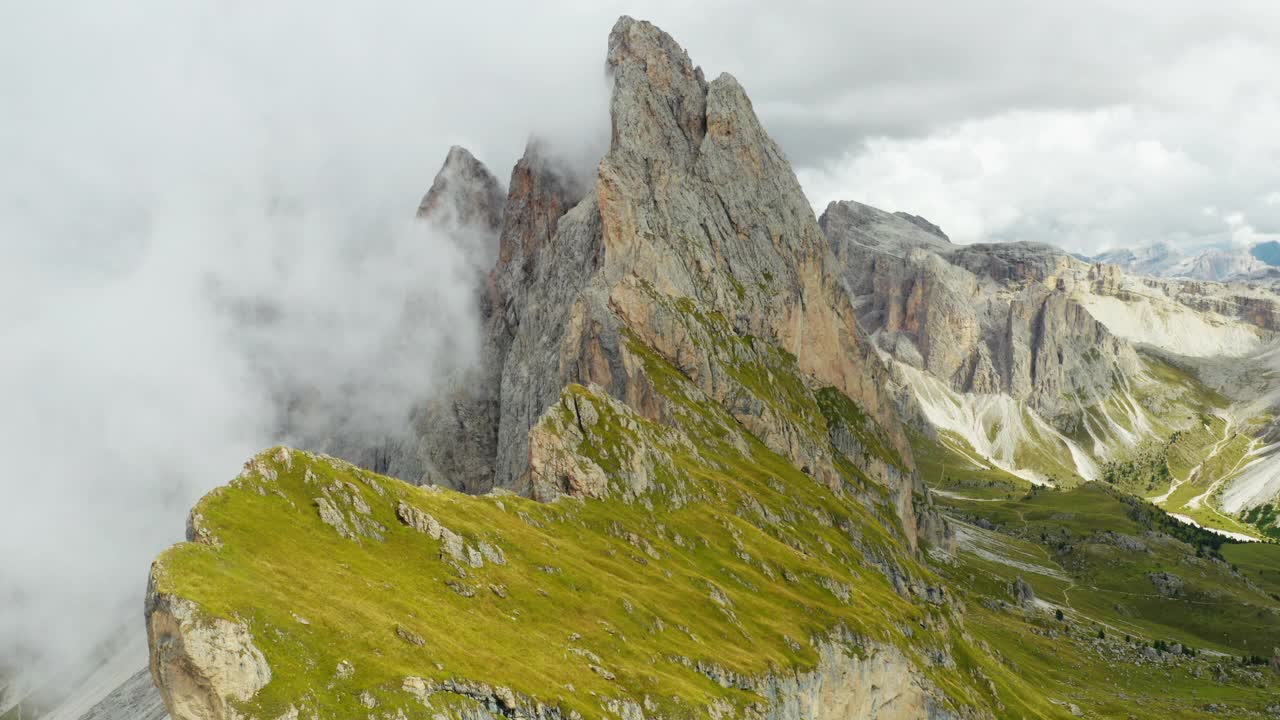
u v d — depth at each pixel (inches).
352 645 3496.6
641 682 4441.4
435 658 3666.3
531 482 6771.7
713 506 7603.4
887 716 6781.5
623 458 7062.0
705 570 6481.3
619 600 5118.1
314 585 3730.3
